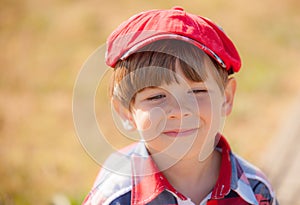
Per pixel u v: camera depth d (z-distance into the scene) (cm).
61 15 1084
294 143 517
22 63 915
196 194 221
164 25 200
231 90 223
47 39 996
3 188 494
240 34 1039
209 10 1140
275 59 934
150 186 211
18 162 582
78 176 561
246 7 1155
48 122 721
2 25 1043
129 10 1120
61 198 407
